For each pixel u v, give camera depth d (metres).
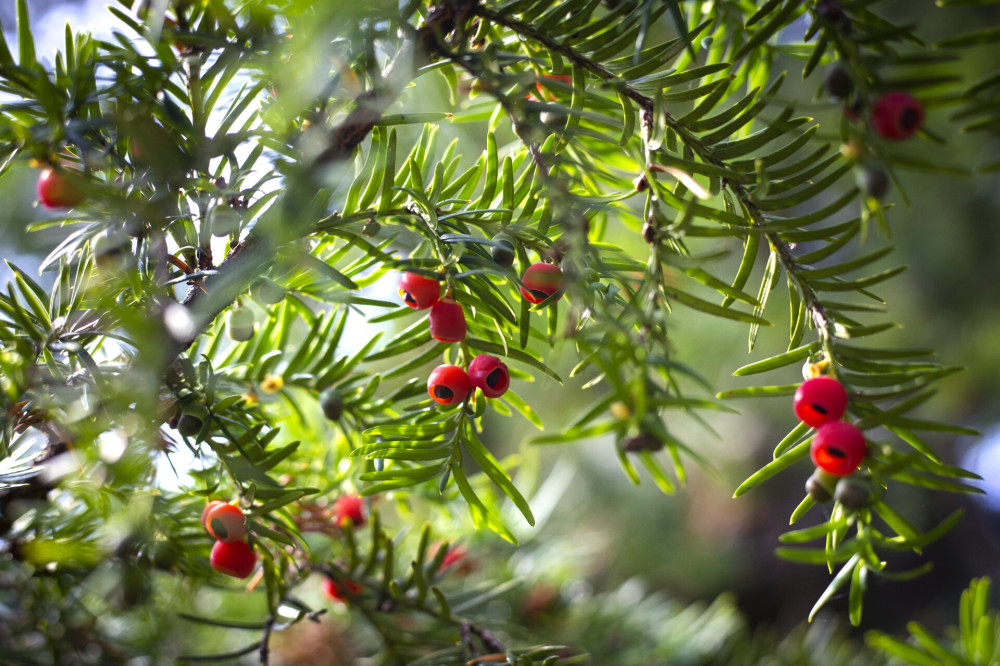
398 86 0.41
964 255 1.40
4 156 0.41
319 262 0.41
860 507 0.41
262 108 0.42
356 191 0.44
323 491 0.50
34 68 0.41
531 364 0.44
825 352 0.43
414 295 0.43
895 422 0.42
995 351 1.43
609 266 0.43
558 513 0.91
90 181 0.41
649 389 0.50
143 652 0.56
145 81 0.41
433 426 0.45
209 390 0.44
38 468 0.43
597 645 0.66
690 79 0.43
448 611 0.49
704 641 0.67
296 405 0.49
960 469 0.42
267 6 0.40
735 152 0.43
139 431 0.40
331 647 0.63
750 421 1.81
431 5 0.42
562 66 0.43
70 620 0.53
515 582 0.53
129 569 0.46
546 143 0.44
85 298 0.43
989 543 1.75
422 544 0.51
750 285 1.28
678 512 1.72
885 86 0.39
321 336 0.49
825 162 0.42
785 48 0.49
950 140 1.27
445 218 0.44
